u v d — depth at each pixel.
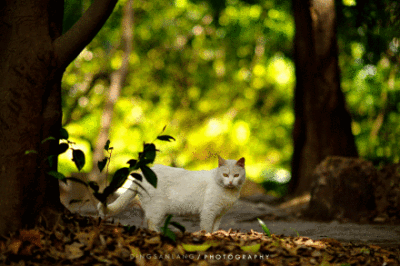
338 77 11.80
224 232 4.70
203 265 3.44
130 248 3.62
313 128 11.77
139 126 21.12
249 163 20.83
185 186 5.12
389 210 8.55
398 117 18.66
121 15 18.33
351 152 11.60
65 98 19.88
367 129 20.00
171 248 3.74
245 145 21.23
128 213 9.28
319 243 4.52
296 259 3.81
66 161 14.59
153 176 3.76
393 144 18.25
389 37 11.54
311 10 11.73
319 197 9.07
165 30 20.19
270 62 19.88
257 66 19.81
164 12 19.41
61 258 3.39
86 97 20.20
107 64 19.45
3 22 4.06
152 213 5.07
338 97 11.71
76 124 19.58
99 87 20.30
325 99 11.66
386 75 18.05
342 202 8.70
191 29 20.16
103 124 15.48
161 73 21.45
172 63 21.39
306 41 11.88
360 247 4.69
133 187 5.16
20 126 3.89
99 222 4.13
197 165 20.80
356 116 20.36
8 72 3.96
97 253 3.50
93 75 19.94
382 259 4.15
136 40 20.22
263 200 12.95
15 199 3.84
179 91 21.95
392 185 8.87
